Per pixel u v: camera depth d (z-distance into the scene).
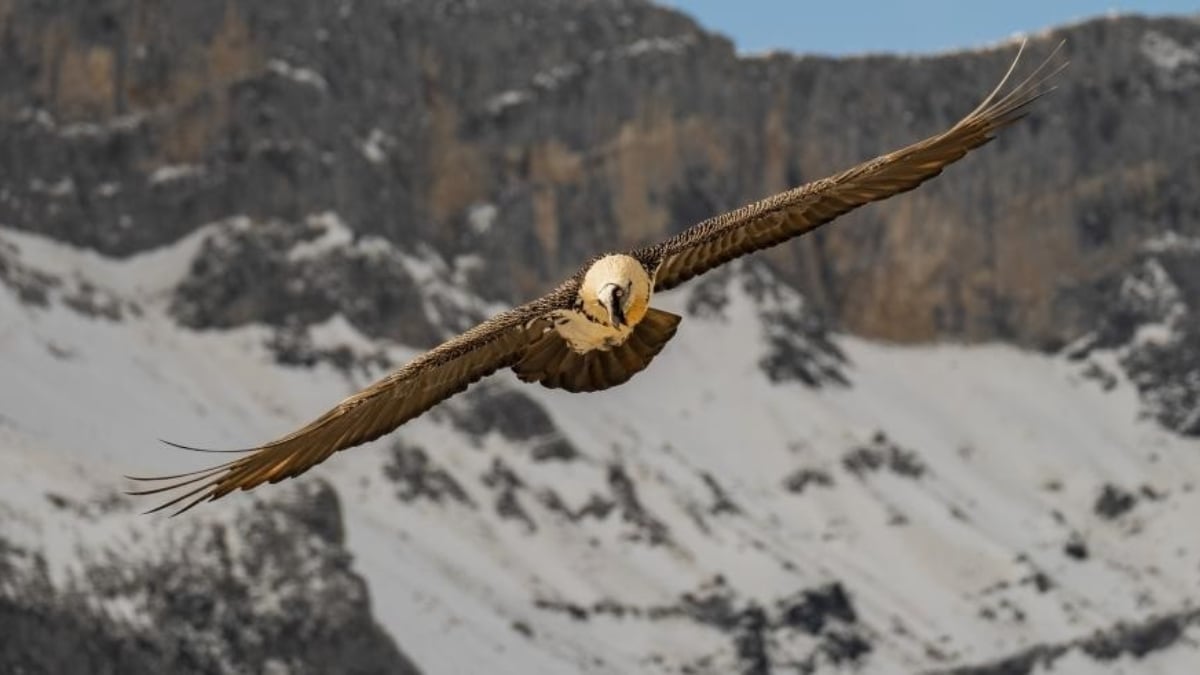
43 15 175.62
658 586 147.12
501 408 160.50
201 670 94.50
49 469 101.19
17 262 158.38
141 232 173.50
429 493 149.25
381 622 120.75
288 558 102.06
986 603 158.62
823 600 149.00
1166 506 182.88
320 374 165.00
